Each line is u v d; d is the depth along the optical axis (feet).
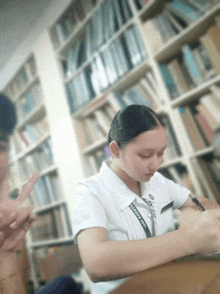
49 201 7.12
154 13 4.89
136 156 1.68
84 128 6.59
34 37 7.79
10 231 1.24
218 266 1.05
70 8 6.50
